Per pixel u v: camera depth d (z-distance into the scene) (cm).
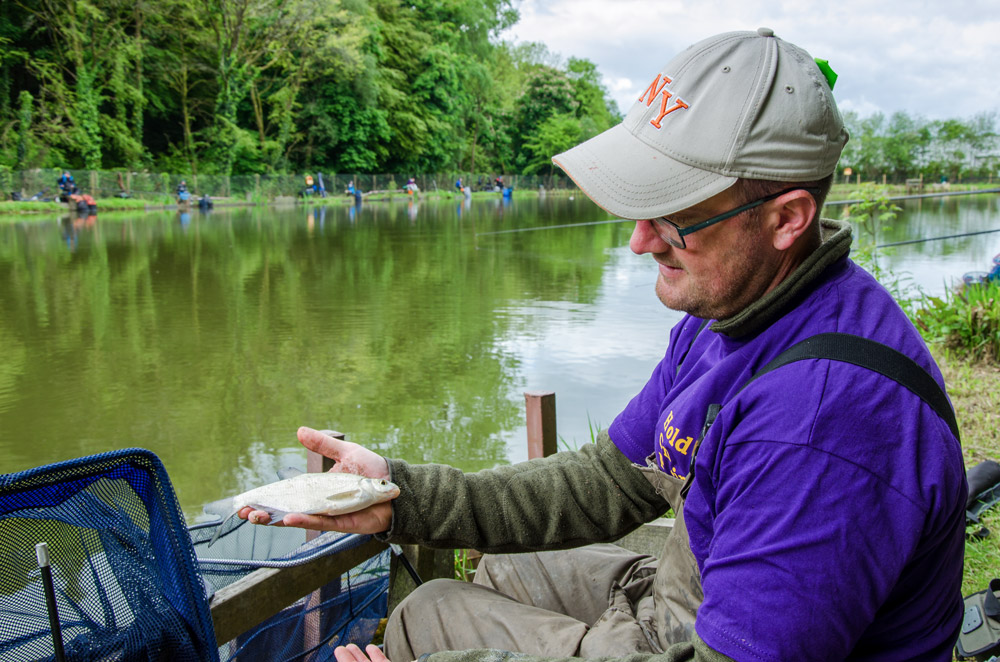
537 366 642
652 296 988
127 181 3231
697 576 148
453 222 2562
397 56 4947
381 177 4762
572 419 504
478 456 454
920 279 1026
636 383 586
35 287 1070
